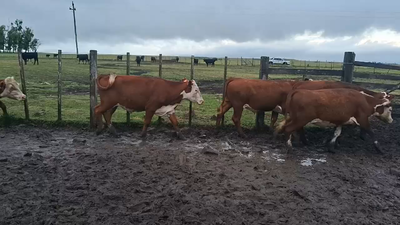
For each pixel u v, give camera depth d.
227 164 7.35
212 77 27.05
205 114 12.09
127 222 4.71
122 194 5.57
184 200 5.44
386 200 5.88
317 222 4.99
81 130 9.68
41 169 6.60
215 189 5.95
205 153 7.98
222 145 8.80
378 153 8.57
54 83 19.62
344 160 8.00
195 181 6.27
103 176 6.37
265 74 10.75
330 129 10.48
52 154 7.58
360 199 5.83
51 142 8.49
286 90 9.50
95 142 8.64
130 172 6.61
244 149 8.53
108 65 37.03
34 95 14.83
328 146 8.56
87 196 5.50
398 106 11.46
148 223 4.71
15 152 7.62
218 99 15.82
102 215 4.88
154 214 4.95
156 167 6.93
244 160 7.68
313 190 6.14
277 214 5.16
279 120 11.59
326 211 5.34
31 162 6.93
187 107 13.33
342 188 6.30
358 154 8.48
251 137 9.65
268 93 9.45
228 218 4.96
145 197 5.52
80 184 5.95
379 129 10.89
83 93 16.55
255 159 7.79
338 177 6.86
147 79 9.09
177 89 9.16
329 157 8.18
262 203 5.51
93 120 9.77
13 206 5.04
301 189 6.14
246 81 9.52
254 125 10.73
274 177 6.72
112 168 6.80
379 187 6.44
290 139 8.33
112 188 5.83
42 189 5.70
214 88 20.50
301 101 8.04
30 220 4.66
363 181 6.67
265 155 8.14
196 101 9.46
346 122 8.30
